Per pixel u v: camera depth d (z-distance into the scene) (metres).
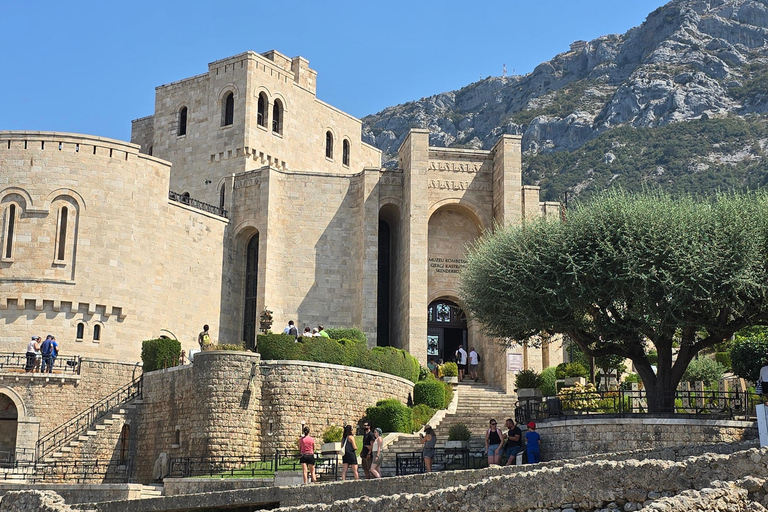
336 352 45.94
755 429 32.69
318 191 62.03
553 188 148.00
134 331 54.50
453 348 60.88
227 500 31.78
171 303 57.00
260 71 69.25
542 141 185.50
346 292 61.00
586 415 34.09
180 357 49.41
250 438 42.94
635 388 48.75
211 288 59.84
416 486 27.14
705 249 35.81
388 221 64.50
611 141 156.88
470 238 61.19
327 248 61.41
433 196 59.81
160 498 33.44
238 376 43.31
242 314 61.72
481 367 58.38
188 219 58.81
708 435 32.34
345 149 78.50
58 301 52.69
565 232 38.97
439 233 60.91
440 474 26.61
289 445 43.09
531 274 38.47
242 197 62.22
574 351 53.88
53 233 53.47
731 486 17.94
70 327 52.81
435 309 61.16
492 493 21.31
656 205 38.53
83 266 53.50
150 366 49.00
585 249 37.78
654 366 57.69
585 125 180.75
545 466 25.19
